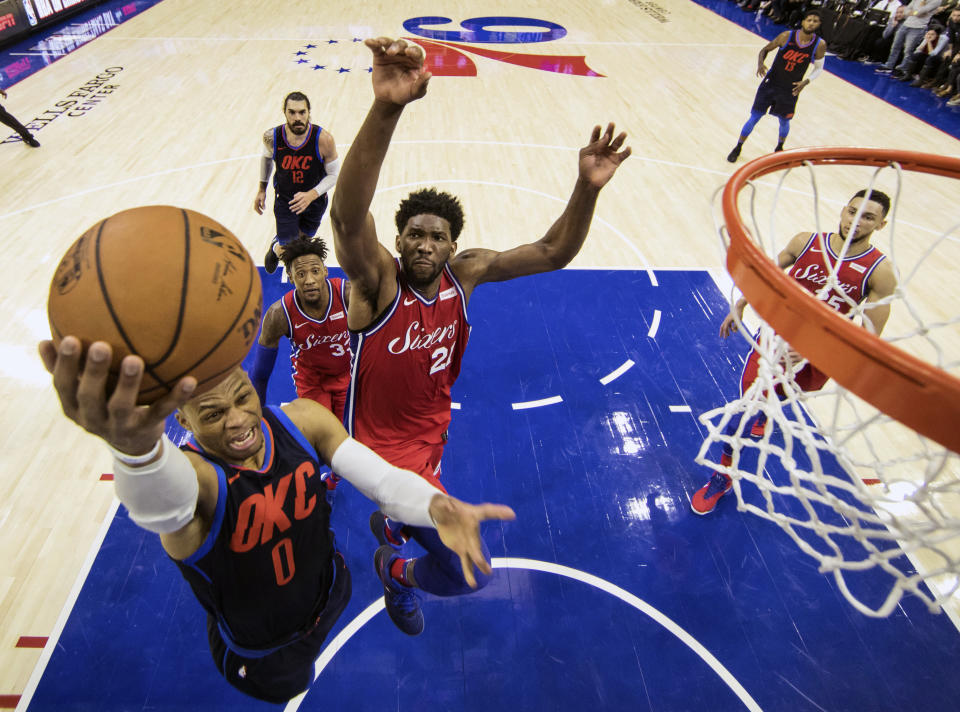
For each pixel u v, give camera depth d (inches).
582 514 137.9
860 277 124.6
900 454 149.0
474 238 231.0
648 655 114.0
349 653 112.7
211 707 104.6
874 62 459.8
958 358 181.2
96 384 32.6
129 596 118.8
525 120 332.2
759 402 74.3
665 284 210.8
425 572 90.0
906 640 117.2
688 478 146.9
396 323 86.8
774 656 114.4
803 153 81.2
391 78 55.1
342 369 131.6
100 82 358.9
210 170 269.1
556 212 250.4
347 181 62.2
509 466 147.7
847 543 132.6
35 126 303.9
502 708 106.3
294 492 58.8
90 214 235.6
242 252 44.5
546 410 162.4
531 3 571.8
